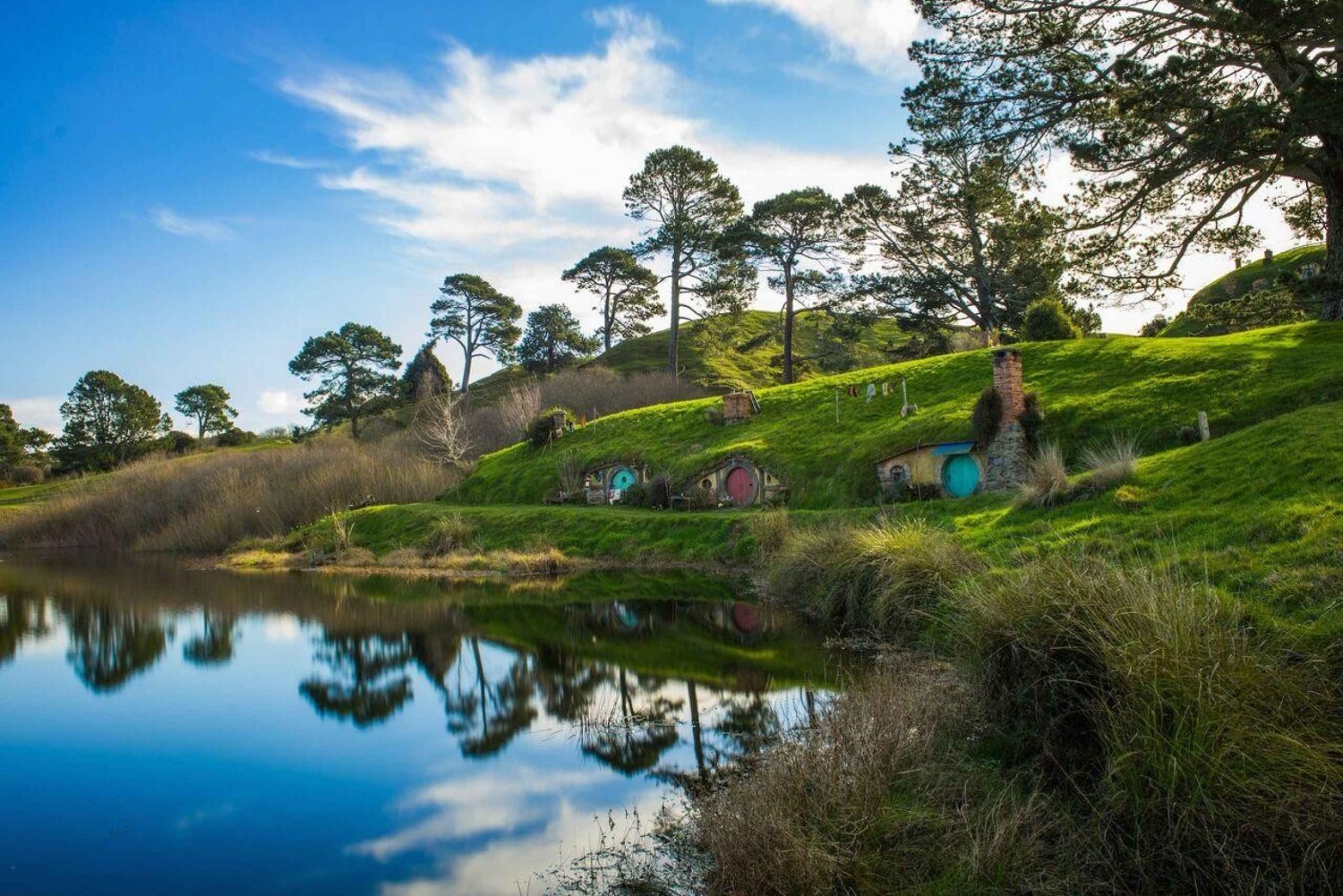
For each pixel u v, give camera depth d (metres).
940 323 60.53
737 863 7.23
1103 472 19.14
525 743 12.82
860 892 6.67
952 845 7.07
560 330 99.38
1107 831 6.73
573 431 53.88
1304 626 9.12
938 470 30.17
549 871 8.42
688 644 18.41
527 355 100.88
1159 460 19.59
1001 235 31.19
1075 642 8.05
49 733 14.57
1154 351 33.56
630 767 11.30
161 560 48.00
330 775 11.99
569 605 25.22
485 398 88.75
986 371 38.75
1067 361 35.88
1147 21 24.73
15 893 8.61
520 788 10.90
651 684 15.50
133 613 28.14
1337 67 23.55
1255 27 21.00
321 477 54.25
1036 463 22.31
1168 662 7.23
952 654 11.37
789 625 19.11
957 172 50.47
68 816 10.70
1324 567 10.62
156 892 8.55
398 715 14.99
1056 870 6.62
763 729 12.18
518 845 9.15
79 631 25.33
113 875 8.97
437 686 16.89
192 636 23.72
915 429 32.69
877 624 16.41
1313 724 6.90
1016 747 8.33
